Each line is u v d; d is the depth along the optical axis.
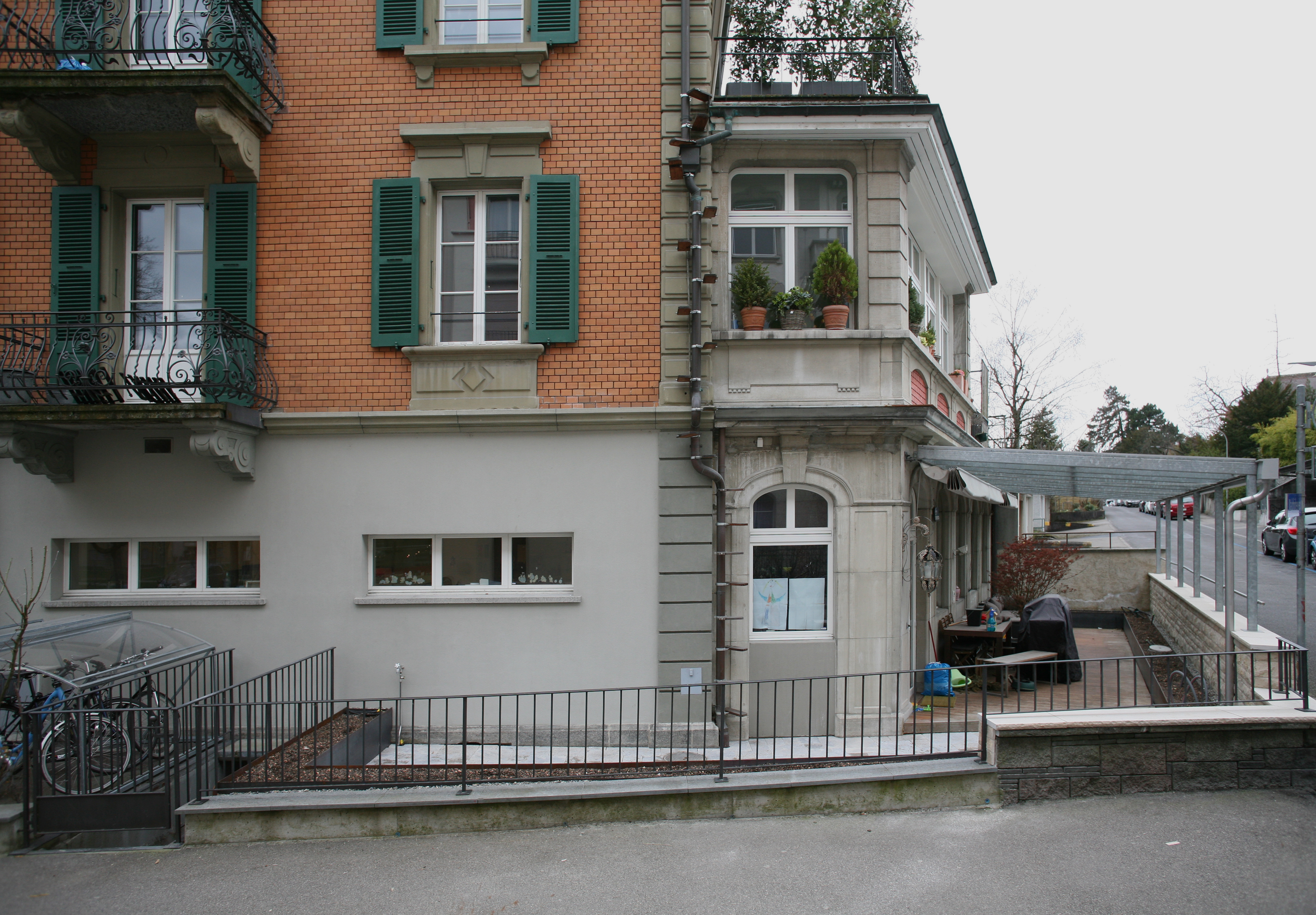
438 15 9.07
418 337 8.83
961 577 15.08
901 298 9.03
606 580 8.75
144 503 8.87
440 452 8.84
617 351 8.85
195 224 9.17
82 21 8.25
